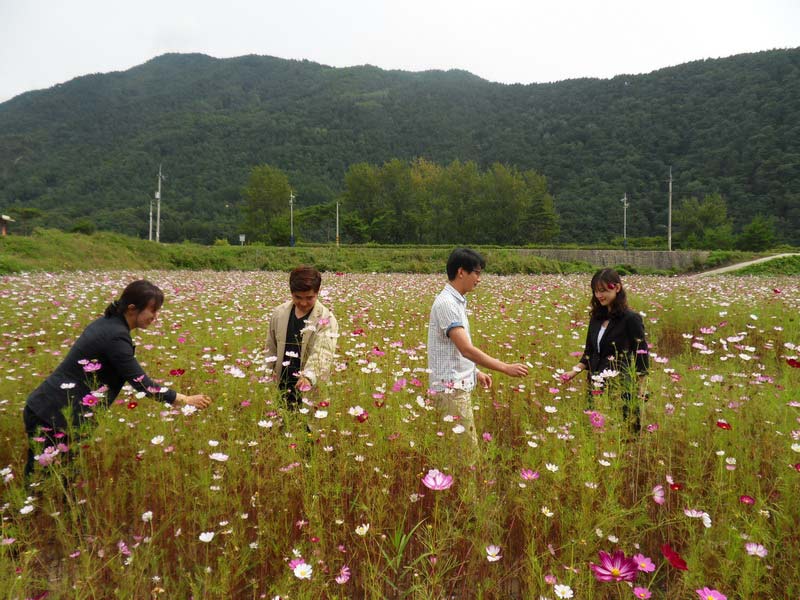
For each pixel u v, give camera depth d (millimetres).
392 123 167750
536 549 2033
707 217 70062
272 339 3473
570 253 41500
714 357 5465
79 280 13805
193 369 4430
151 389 2734
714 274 31234
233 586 1929
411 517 2354
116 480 2643
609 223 85188
